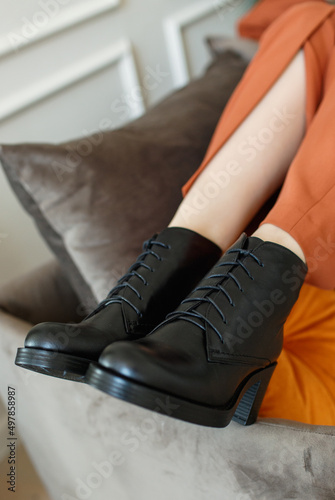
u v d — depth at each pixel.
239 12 1.79
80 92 1.31
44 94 1.21
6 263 1.19
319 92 0.71
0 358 0.81
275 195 0.75
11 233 1.19
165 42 1.57
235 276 0.54
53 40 1.22
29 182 0.77
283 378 0.65
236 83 1.06
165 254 0.61
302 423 0.52
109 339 0.54
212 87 1.03
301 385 0.65
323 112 0.63
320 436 0.49
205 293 0.54
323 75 0.72
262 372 0.55
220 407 0.49
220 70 1.12
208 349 0.50
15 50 1.13
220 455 0.54
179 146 0.85
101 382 0.46
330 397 0.64
